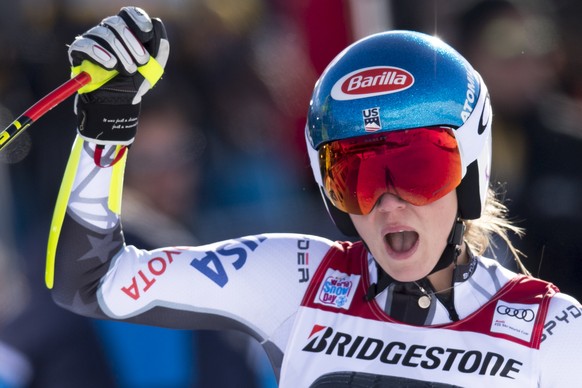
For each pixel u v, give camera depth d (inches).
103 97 436.5
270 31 855.7
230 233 788.6
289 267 462.9
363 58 442.9
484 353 434.9
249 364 657.6
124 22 428.8
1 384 631.2
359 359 441.1
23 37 802.8
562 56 805.9
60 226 450.3
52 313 649.0
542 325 436.8
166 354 637.9
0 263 677.3
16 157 770.2
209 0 825.5
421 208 434.0
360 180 434.9
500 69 748.6
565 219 716.0
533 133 740.7
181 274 458.6
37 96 793.6
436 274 448.1
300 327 452.8
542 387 433.1
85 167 446.0
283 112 835.4
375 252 442.0
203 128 792.3
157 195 756.0
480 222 472.1
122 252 461.1
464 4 786.8
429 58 440.8
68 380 638.5
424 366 435.8
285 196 818.8
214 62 813.9
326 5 845.8
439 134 434.3
